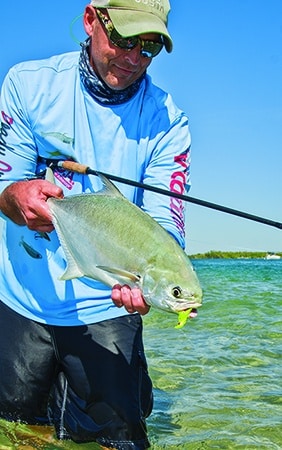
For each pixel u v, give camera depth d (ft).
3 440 6.37
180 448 6.72
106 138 6.50
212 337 12.37
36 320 6.64
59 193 5.74
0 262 6.89
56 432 6.57
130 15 5.81
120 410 6.30
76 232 5.56
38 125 6.48
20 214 6.03
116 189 5.50
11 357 6.67
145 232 5.19
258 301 17.69
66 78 6.50
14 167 6.53
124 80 6.23
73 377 6.50
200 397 8.45
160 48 6.03
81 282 6.59
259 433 7.17
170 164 6.66
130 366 6.48
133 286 5.18
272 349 11.22
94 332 6.55
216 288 22.11
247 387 8.89
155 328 13.51
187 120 6.92
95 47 6.15
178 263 5.03
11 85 6.55
